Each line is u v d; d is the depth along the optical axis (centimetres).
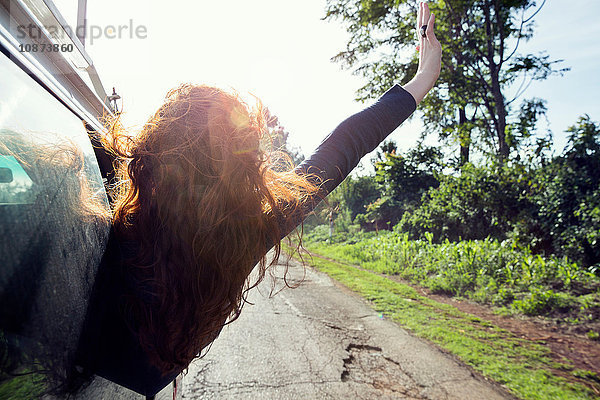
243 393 304
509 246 866
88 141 97
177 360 71
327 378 338
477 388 335
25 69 70
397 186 1780
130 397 92
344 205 2128
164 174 69
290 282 738
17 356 48
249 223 74
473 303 644
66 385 59
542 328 511
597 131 852
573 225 820
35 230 57
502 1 1486
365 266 1022
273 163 90
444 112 1777
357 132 102
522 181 1016
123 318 68
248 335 435
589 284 633
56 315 57
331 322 500
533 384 346
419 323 510
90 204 77
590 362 401
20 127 63
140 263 69
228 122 75
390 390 324
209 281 70
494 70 1537
